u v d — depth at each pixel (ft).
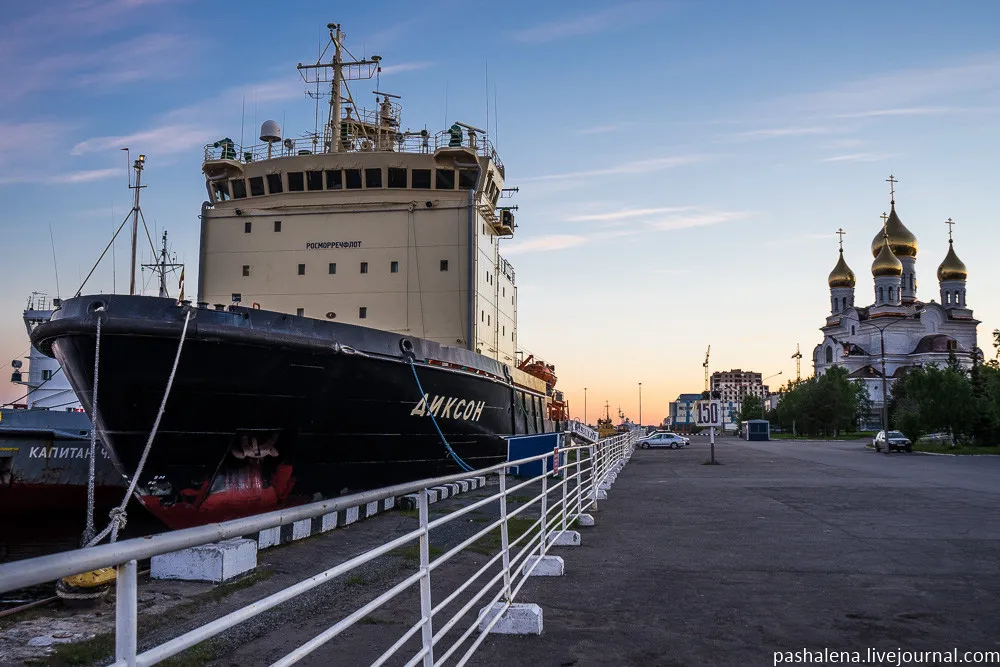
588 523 43.37
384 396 45.39
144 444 36.42
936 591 26.91
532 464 72.33
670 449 179.52
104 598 25.89
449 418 53.16
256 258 63.62
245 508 39.40
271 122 69.67
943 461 118.93
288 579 28.76
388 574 29.89
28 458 52.37
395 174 64.69
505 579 22.44
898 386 306.96
